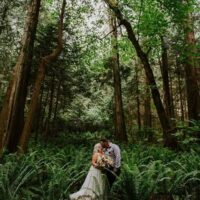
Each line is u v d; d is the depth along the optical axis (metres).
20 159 8.54
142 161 9.26
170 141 12.72
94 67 17.12
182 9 11.99
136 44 13.92
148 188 5.95
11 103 10.50
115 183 6.24
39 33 19.31
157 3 12.68
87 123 37.53
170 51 21.84
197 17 18.88
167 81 21.66
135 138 24.58
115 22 19.84
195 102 14.11
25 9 19.97
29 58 12.05
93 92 32.25
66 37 20.61
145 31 13.13
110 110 35.19
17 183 6.18
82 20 17.22
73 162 9.29
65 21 18.66
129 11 14.01
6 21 20.05
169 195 6.14
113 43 15.85
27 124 10.73
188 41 14.43
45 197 5.96
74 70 25.22
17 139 10.59
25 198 5.84
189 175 6.75
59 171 6.88
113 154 6.32
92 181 6.13
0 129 10.25
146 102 28.98
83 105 36.78
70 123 36.66
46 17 22.05
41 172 7.40
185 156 9.34
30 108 10.95
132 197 5.84
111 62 24.64
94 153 6.38
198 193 6.21
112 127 34.62
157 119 36.00
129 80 32.34
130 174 5.96
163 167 7.68
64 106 28.95
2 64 21.23
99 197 5.96
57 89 26.53
